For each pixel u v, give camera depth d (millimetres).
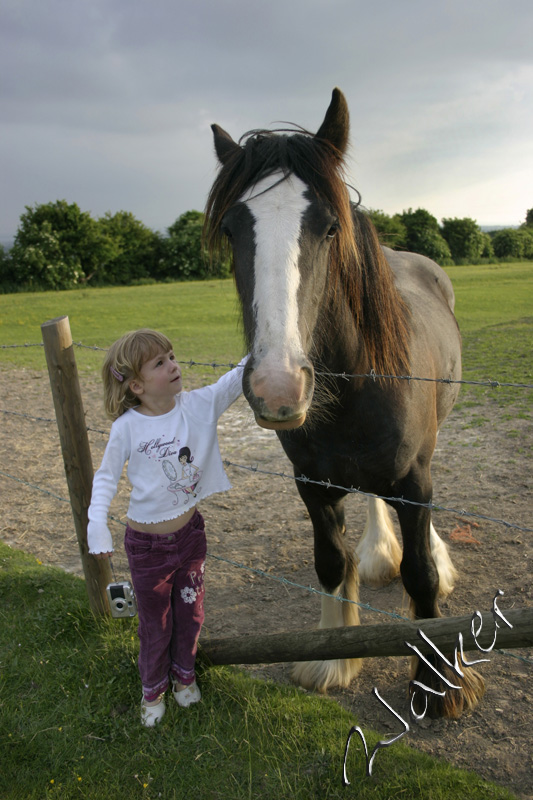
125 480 4848
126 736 2062
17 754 2016
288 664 2676
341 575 2561
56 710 2205
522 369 7539
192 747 2008
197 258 42844
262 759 1940
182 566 2043
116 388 1920
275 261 1705
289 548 3551
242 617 2904
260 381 1564
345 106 2021
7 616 2826
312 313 1783
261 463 5066
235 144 2193
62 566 3469
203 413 1998
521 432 5172
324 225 1807
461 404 6227
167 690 2242
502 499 3934
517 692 2312
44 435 6062
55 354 2414
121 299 24547
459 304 16391
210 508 4199
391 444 2162
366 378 2094
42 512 4246
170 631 2092
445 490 4172
